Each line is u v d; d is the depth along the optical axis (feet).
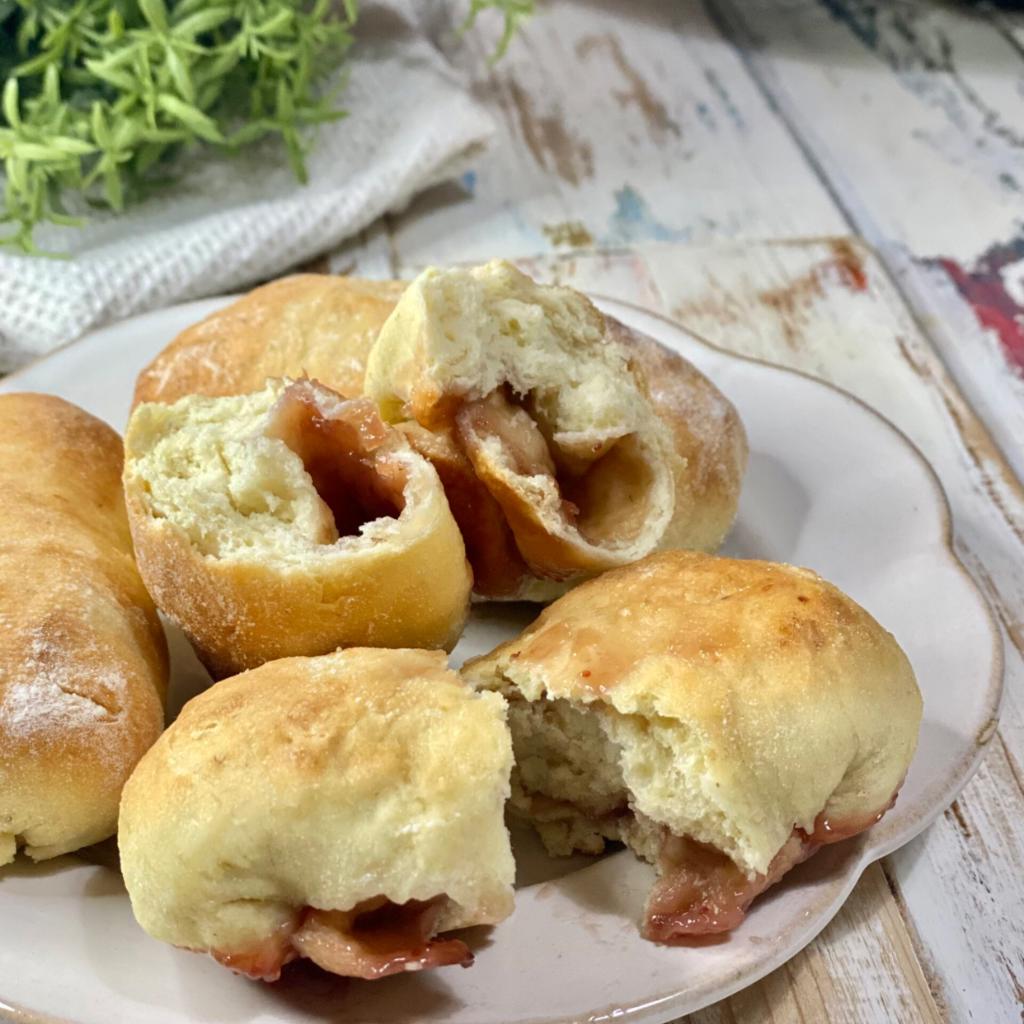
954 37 1.54
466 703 0.53
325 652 0.65
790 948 0.54
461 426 0.70
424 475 0.66
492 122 1.25
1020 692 0.75
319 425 0.68
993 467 0.94
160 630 0.71
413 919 0.52
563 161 1.34
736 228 1.24
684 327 0.99
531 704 0.60
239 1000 0.52
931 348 1.07
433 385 0.68
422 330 0.68
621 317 0.98
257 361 0.81
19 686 0.59
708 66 1.48
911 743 0.59
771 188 1.30
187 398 0.70
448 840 0.50
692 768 0.54
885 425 0.87
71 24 1.07
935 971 0.59
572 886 0.59
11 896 0.58
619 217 1.26
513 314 0.72
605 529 0.73
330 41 1.22
